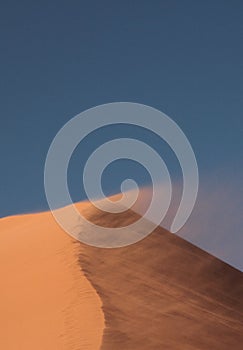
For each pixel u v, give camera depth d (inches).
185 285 2471.7
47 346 1993.1
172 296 2373.3
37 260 2383.1
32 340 2027.6
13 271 2359.7
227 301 2501.2
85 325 2050.9
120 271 2377.0
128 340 2047.2
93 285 2223.2
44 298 2185.0
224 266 2689.5
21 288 2256.4
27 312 2137.1
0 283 2313.0
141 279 2381.9
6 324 2108.8
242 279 2679.6
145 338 2085.4
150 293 2322.8
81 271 2279.8
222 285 2581.2
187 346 2148.1
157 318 2214.6
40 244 2476.6
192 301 2390.5
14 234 2689.5
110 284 2281.0
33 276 2304.4
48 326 2064.5
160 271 2482.8
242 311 2486.5
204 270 2610.7
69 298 2156.7
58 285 2226.9
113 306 2166.6
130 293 2279.8
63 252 2390.5
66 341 1994.3
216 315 2385.6
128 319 2140.7
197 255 2677.2
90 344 1980.8
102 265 2372.0
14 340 2042.3
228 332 2309.3
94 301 2144.4
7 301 2209.6
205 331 2266.2
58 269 2306.8
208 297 2472.9
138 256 2512.3
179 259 2598.4
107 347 1987.0
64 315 2090.3
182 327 2224.4
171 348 2108.8
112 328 2054.6
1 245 2588.6
